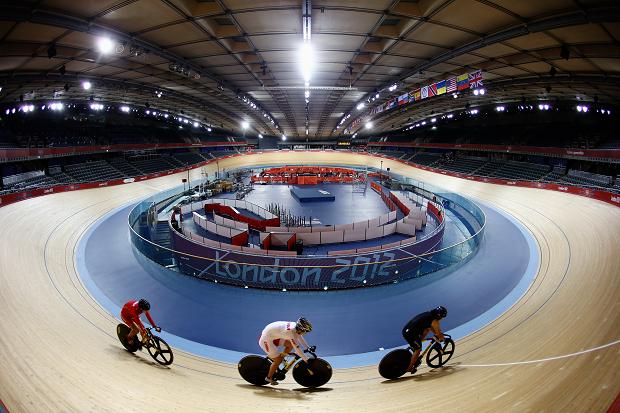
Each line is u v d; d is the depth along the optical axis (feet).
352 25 35.12
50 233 42.45
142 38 38.06
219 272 35.01
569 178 79.05
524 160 104.68
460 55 42.34
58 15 28.04
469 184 88.99
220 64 51.60
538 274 32.91
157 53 41.27
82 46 37.70
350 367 21.99
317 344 25.70
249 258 37.04
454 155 140.05
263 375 15.58
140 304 17.24
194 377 17.61
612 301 19.25
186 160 148.15
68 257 38.47
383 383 15.60
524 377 13.34
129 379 15.16
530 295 28.25
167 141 144.97
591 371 12.02
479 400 11.93
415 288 33.81
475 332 23.73
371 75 59.41
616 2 23.66
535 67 45.19
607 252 29.17
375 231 55.01
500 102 84.53
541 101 77.92
